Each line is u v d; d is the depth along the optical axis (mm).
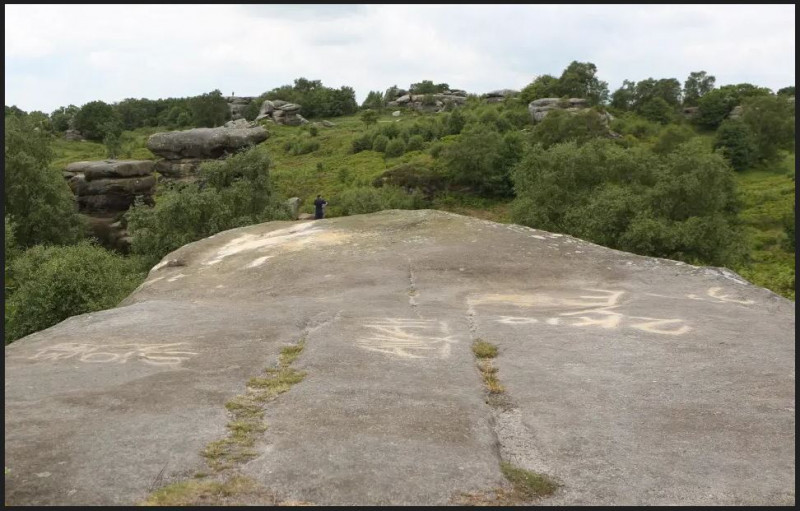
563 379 5996
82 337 7523
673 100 106938
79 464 4020
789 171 73312
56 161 73312
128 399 5234
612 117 90500
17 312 16953
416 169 64125
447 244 13305
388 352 6852
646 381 5914
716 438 4652
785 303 9172
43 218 35031
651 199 30000
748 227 47469
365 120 101562
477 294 9992
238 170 33875
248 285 11359
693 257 27531
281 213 32656
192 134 45625
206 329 7875
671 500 3818
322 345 7039
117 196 40125
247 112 116000
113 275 17906
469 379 5926
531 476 4066
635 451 4461
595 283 10633
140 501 3639
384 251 12984
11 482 3779
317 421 4797
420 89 136500
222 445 4363
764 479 4051
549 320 8352
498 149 62938
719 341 7227
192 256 14344
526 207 34969
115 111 106938
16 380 5801
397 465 4102
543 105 90188
